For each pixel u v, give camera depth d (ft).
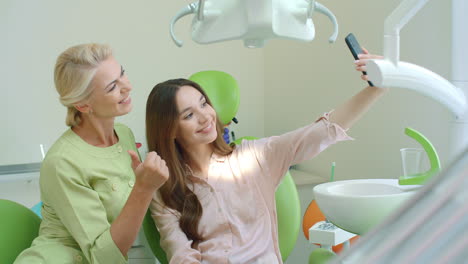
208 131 4.35
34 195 8.25
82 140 4.26
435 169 4.16
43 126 8.43
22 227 4.40
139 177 3.59
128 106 4.26
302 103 8.26
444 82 2.35
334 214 3.95
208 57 9.25
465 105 2.47
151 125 4.48
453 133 4.60
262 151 4.60
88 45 4.14
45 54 8.38
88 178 4.11
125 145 4.65
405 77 2.20
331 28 7.31
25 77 8.29
